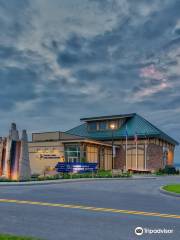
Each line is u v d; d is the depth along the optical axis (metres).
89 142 51.94
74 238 8.42
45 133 56.59
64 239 8.31
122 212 12.65
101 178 35.56
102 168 56.69
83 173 42.09
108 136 62.41
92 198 17.27
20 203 14.69
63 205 14.34
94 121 66.00
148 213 12.52
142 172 55.34
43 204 14.52
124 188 24.05
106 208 13.66
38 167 54.78
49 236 8.59
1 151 29.78
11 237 7.74
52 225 9.96
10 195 17.80
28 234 8.73
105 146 58.12
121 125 63.41
